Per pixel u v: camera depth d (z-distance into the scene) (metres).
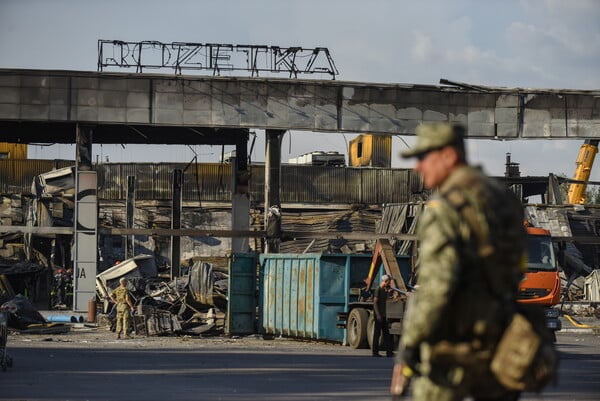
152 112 118.19
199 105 119.44
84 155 116.62
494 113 125.00
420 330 11.70
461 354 11.87
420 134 12.42
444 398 12.07
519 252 12.16
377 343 59.22
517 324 11.90
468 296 11.88
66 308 136.00
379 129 122.81
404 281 72.62
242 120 120.06
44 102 116.31
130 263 124.00
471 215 11.84
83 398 32.25
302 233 120.62
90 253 114.25
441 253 11.67
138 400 31.70
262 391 35.47
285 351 63.25
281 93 120.81
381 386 38.22
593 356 61.88
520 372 11.70
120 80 117.62
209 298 86.19
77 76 116.81
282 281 77.19
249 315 82.06
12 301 84.62
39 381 39.00
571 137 126.31
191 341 74.62
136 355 56.94
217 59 120.69
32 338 75.75
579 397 34.41
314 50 122.62
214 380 40.12
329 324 70.75
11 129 139.25
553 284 77.75
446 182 12.23
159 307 90.81
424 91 123.56
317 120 121.56
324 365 50.28
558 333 99.56
